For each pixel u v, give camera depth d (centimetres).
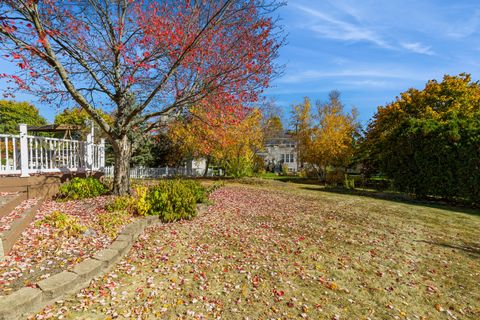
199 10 720
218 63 787
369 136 2148
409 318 288
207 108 875
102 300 275
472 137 1108
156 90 720
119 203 604
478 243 574
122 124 785
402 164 1320
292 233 582
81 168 944
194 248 453
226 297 308
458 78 1830
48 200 688
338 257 454
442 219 818
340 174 2022
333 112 2300
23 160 643
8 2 513
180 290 315
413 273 406
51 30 600
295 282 356
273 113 2880
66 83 646
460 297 340
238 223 643
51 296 260
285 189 1553
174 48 720
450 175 1152
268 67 773
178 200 625
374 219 763
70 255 357
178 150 2514
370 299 324
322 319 277
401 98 2014
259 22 725
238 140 1786
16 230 377
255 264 405
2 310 219
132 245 438
